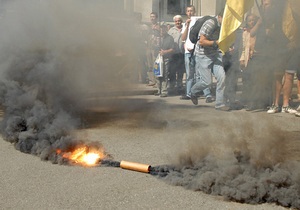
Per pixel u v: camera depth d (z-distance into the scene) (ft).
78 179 12.45
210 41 22.99
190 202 10.91
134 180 12.34
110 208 10.62
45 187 11.90
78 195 11.35
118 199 11.11
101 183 12.14
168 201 10.98
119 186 11.90
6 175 12.81
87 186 11.93
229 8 21.54
